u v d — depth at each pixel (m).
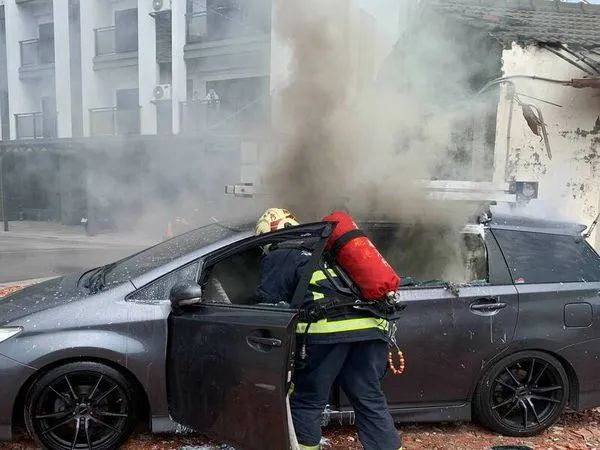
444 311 2.99
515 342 3.07
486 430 3.25
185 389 2.51
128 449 2.86
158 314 2.77
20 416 2.78
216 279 2.97
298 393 2.42
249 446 2.33
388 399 2.98
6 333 2.69
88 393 2.77
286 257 2.44
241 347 2.29
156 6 12.77
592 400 3.23
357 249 2.38
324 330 2.32
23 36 13.84
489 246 3.21
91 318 2.74
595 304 3.21
